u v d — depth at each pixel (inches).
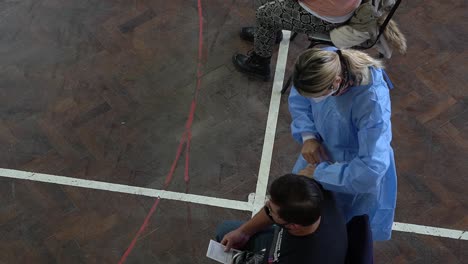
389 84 89.2
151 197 132.7
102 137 141.6
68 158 138.9
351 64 78.9
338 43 115.3
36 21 161.0
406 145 135.6
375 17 108.4
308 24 119.0
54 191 134.6
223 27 157.4
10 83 150.9
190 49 154.3
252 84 147.2
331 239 78.3
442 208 127.6
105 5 161.9
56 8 161.9
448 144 135.3
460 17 153.8
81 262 125.6
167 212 130.6
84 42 157.0
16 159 139.3
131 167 137.1
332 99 85.0
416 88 143.3
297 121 97.4
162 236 127.6
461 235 124.1
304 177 78.7
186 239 127.0
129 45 155.9
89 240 128.0
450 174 131.6
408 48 149.3
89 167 137.5
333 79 75.9
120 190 134.1
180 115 143.9
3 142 141.8
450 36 150.9
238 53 150.8
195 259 124.6
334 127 88.4
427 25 152.9
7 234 129.8
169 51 154.3
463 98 141.3
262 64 143.3
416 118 139.1
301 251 76.9
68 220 130.8
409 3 156.8
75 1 162.4
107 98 147.6
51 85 150.1
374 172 83.4
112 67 152.6
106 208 131.9
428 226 125.5
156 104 145.9
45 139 141.9
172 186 134.0
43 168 137.7
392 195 100.6
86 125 143.6
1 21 160.9
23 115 145.7
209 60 152.0
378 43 113.8
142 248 126.4
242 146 138.3
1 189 135.3
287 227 76.9
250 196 131.5
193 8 160.9
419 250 123.0
